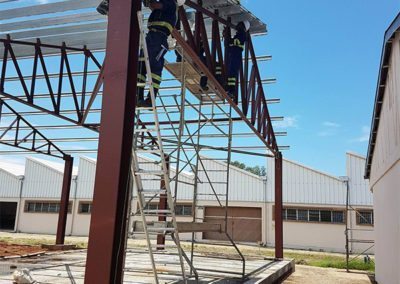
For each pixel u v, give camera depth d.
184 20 5.75
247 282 6.81
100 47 8.75
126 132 3.72
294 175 25.89
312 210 25.20
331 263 15.96
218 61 6.84
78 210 30.11
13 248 11.36
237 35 7.24
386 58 7.93
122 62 3.76
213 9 6.74
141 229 5.07
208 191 27.12
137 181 4.64
